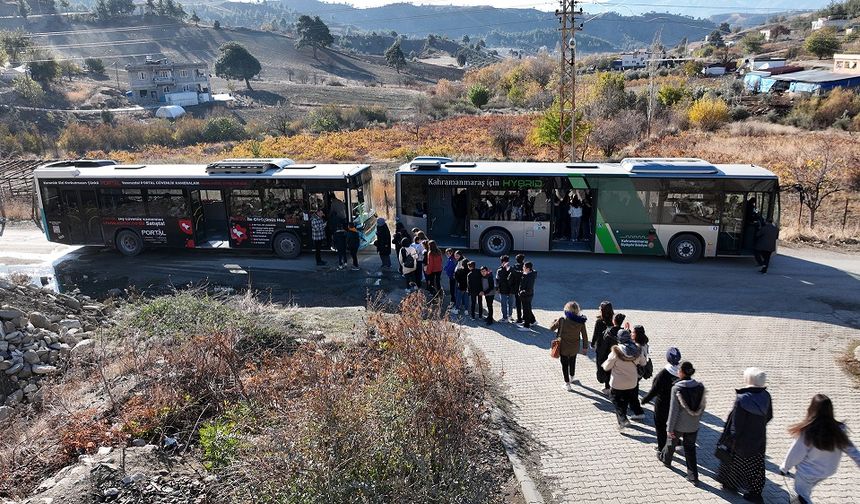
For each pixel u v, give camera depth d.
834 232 21.62
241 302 13.94
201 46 163.38
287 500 6.51
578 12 32.16
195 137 70.38
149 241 20.89
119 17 180.50
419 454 7.02
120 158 53.22
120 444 8.53
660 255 19.45
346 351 10.18
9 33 111.38
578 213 19.31
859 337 12.98
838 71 75.19
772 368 11.48
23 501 7.07
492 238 19.84
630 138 44.59
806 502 6.66
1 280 14.86
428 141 53.44
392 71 162.75
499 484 7.92
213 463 7.94
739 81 78.88
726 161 34.09
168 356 10.48
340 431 6.91
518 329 13.75
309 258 20.47
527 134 49.03
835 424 6.46
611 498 7.63
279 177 19.55
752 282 16.94
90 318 15.23
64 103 90.06
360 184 20.12
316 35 160.75
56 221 21.27
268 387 8.71
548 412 9.96
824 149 33.47
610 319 10.48
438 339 9.13
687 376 7.64
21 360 12.67
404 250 16.02
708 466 8.27
